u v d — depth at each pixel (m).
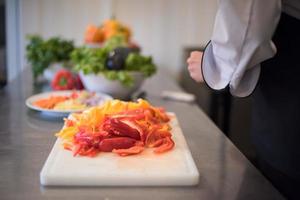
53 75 1.65
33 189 0.66
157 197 0.64
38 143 0.90
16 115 1.15
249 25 0.77
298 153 0.93
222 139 0.96
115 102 0.92
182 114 1.22
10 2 2.58
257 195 0.66
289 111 0.93
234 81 0.81
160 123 0.96
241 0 0.76
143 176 0.67
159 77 1.99
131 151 0.76
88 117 0.84
